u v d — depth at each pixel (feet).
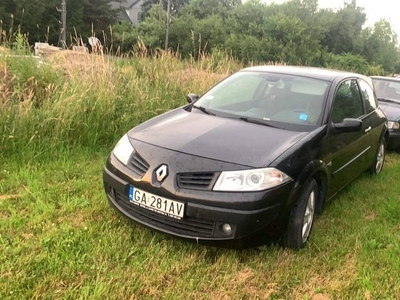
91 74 21.86
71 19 139.44
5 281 9.16
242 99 14.84
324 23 153.69
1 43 23.03
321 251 11.93
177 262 10.62
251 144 11.39
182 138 11.62
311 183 11.72
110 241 11.27
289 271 10.76
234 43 115.75
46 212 12.48
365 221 14.29
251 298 9.70
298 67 16.78
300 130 12.78
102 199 13.80
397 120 24.30
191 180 10.41
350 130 13.37
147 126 12.96
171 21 129.70
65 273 9.70
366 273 10.98
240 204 10.03
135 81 23.29
